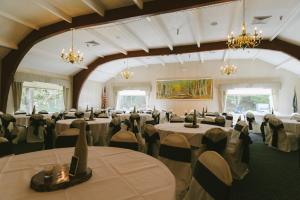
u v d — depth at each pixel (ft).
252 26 16.63
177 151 6.09
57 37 19.67
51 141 12.91
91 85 33.65
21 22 15.46
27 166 4.25
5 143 6.13
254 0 12.58
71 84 30.40
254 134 24.31
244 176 10.17
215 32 18.40
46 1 13.01
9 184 3.33
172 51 23.18
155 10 13.01
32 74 24.22
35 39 17.57
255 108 28.04
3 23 15.80
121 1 13.33
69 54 18.86
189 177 5.76
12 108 22.20
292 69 25.04
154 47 23.63
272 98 26.71
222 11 14.12
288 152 15.38
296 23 15.81
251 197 7.96
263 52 24.18
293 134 15.92
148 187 3.26
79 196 2.93
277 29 17.19
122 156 5.02
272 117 16.96
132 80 34.65
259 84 27.25
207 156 4.04
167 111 29.58
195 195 4.07
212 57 28.40
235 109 28.91
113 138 6.98
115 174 3.80
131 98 35.45
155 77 33.01
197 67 30.53
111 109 32.53
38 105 25.90
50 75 26.94
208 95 29.66
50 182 3.19
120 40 21.15
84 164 3.59
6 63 20.02
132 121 17.94
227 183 3.25
